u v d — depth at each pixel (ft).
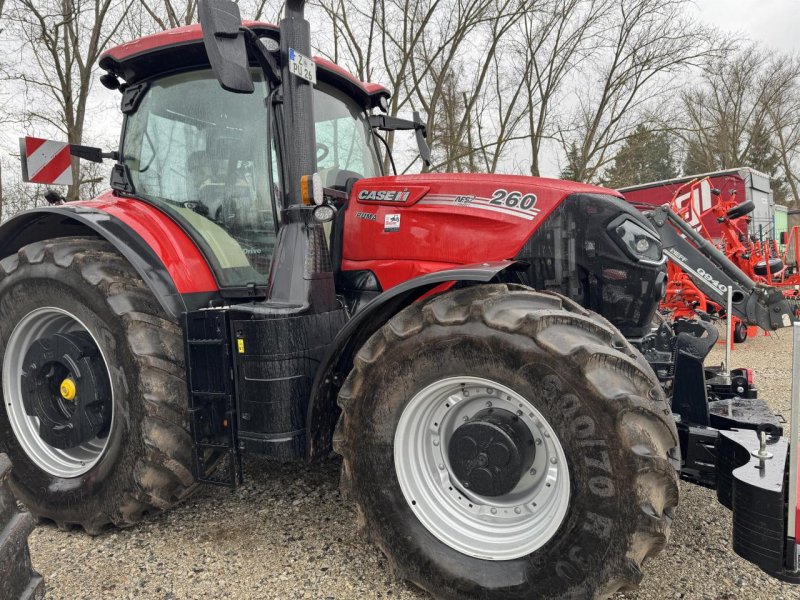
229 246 8.76
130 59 8.85
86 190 35.22
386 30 45.50
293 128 7.80
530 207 7.76
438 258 8.11
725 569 7.32
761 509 5.69
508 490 6.40
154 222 8.77
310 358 7.44
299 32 7.69
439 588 6.46
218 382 7.60
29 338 9.21
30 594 5.35
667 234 10.25
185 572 7.44
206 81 8.87
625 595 6.76
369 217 8.73
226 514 9.05
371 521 6.95
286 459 7.20
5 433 9.12
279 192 8.26
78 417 8.48
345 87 10.34
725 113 92.84
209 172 8.89
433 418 6.98
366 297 8.64
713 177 43.45
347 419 7.07
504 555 6.27
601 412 5.55
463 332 6.26
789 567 5.60
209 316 7.61
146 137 9.39
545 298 6.42
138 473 7.86
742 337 25.94
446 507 6.82
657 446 5.53
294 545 8.03
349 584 7.07
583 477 5.65
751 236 30.89
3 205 32.45
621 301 7.77
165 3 36.70
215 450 8.13
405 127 12.27
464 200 8.11
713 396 8.84
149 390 7.78
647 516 5.38
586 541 5.65
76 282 8.29
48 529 8.91
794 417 5.47
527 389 5.95
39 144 10.03
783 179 118.21
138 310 8.08
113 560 7.80
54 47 34.09
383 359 6.78
